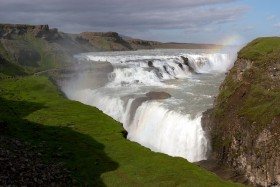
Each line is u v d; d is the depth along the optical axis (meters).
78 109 71.19
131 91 107.06
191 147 74.56
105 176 39.47
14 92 90.31
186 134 75.56
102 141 51.59
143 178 38.97
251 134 65.69
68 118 64.00
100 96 104.94
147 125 84.81
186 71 139.62
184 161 43.84
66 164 41.53
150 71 126.44
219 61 155.75
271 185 60.72
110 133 55.56
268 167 61.25
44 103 76.69
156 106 86.19
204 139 73.31
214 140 72.75
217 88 104.94
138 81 124.31
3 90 92.56
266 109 66.75
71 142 50.75
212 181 38.22
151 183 37.66
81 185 35.97
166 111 81.69
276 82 72.69
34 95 86.44
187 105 85.50
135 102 92.44
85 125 59.72
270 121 63.88
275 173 60.25
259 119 65.94
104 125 59.81
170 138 78.38
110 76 129.25
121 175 39.75
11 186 29.27
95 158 44.53
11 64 167.00
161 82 120.31
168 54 193.38
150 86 113.88
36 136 52.03
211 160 71.44
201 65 150.00
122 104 96.06
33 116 65.12
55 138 52.19
